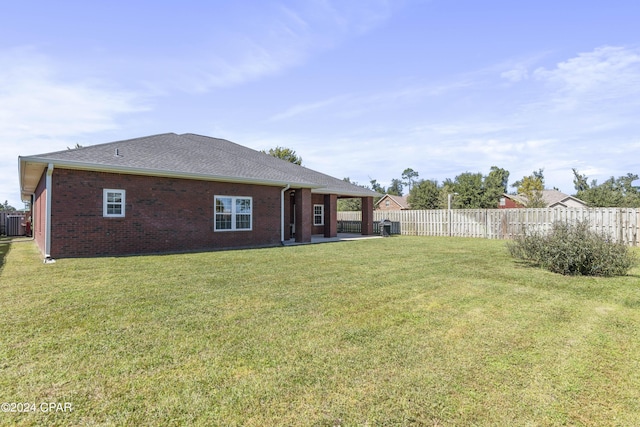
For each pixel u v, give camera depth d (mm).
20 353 3467
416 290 6180
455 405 2617
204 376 3027
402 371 3133
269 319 4535
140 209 11461
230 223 13727
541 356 3465
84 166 10109
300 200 16203
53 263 9094
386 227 21438
